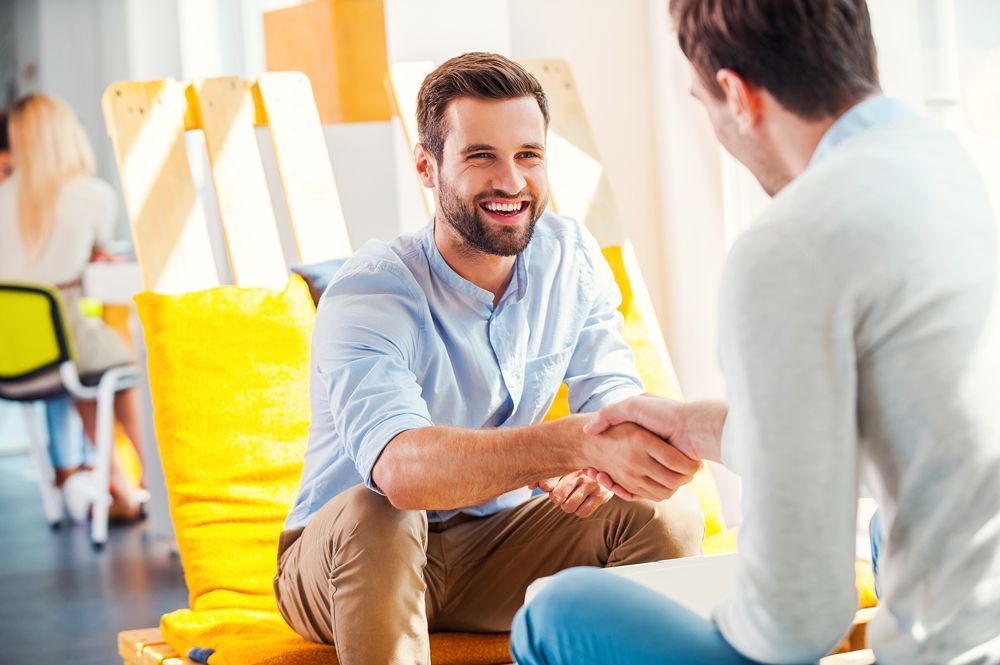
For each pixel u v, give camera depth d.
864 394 0.97
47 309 4.28
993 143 1.06
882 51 2.37
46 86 6.43
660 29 3.04
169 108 2.47
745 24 1.04
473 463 1.45
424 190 2.50
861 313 0.95
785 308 0.94
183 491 2.16
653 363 2.49
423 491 1.49
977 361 0.95
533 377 1.84
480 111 1.67
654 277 3.14
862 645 1.59
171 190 2.41
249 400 2.23
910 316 0.95
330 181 2.54
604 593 1.10
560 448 1.44
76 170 5.22
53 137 5.16
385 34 3.47
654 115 3.11
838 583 0.94
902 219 0.95
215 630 1.94
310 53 3.56
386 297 1.68
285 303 2.33
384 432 1.54
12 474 5.65
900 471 0.97
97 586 3.39
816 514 0.93
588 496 1.68
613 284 1.96
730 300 0.97
